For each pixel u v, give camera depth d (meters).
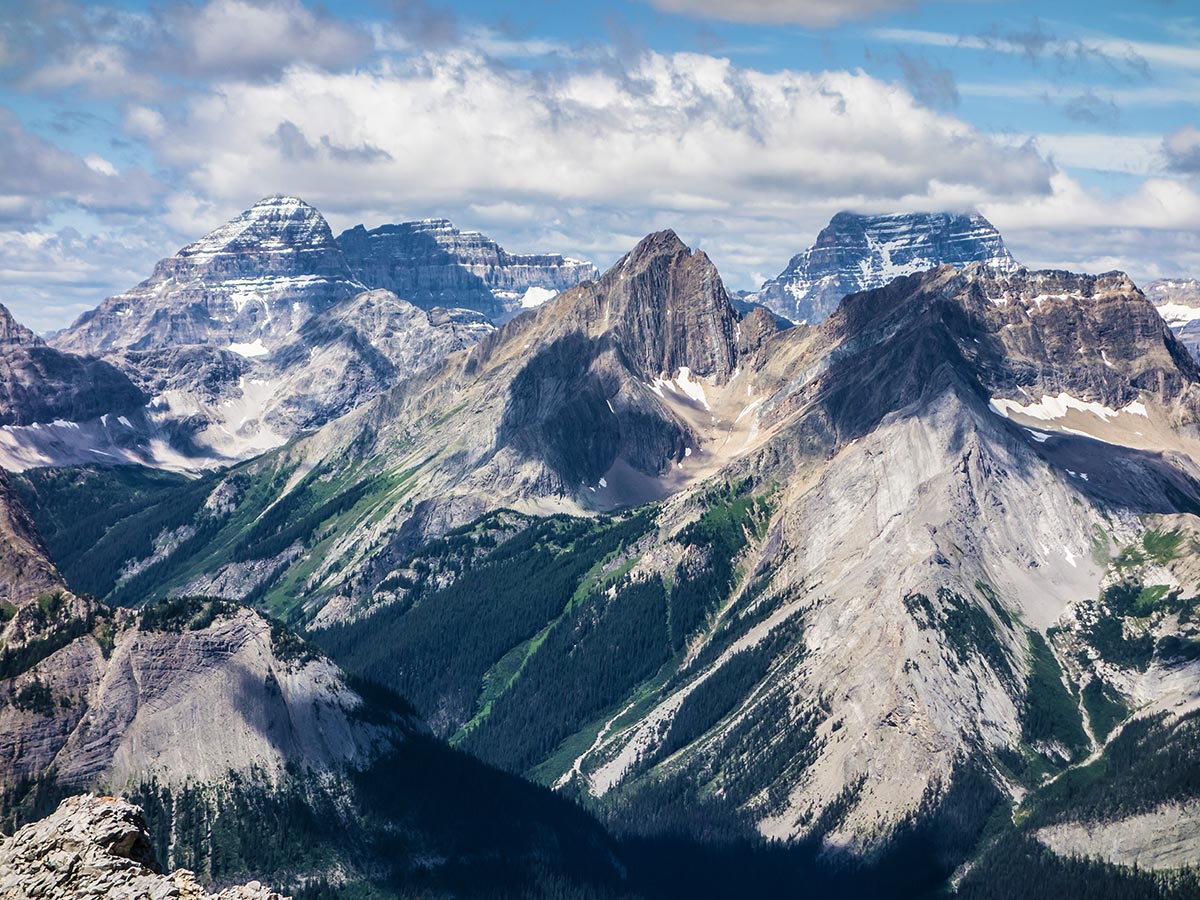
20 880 89.19
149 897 87.38
